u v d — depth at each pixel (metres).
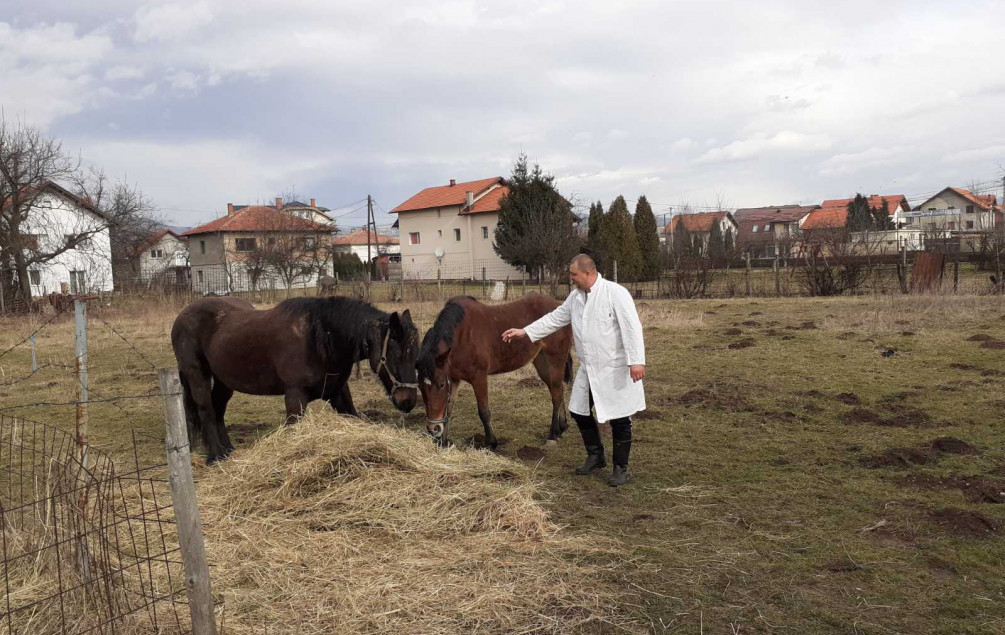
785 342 11.75
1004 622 3.04
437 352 5.45
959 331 11.93
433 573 3.61
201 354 5.93
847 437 6.21
